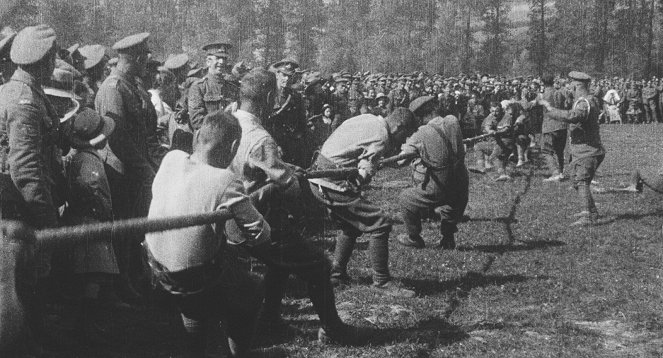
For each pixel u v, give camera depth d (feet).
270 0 205.57
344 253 21.97
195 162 13.50
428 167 26.05
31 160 15.02
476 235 30.53
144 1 125.18
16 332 9.40
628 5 253.24
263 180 16.25
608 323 19.74
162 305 14.05
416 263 25.25
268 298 17.58
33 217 15.08
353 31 231.09
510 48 271.69
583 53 246.47
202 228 12.88
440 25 244.83
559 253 27.53
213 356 15.56
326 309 17.03
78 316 16.34
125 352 16.39
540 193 42.88
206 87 26.94
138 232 11.21
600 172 53.83
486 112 79.15
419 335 18.13
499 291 22.27
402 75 86.17
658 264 26.03
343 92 59.77
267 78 16.49
